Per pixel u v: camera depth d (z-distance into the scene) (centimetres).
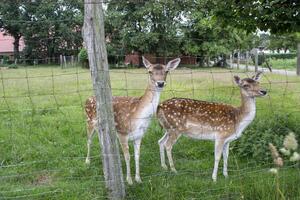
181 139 749
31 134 786
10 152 679
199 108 615
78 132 803
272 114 816
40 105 1102
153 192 520
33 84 1680
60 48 3825
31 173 592
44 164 633
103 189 520
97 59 465
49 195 517
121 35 3534
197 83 1589
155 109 579
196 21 3266
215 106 613
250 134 686
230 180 560
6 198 506
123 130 580
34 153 674
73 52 3834
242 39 2527
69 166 626
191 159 677
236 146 688
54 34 3769
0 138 758
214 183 554
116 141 485
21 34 4028
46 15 3594
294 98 1170
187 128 619
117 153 486
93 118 633
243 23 698
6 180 575
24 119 913
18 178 583
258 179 541
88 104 646
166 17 3475
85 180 577
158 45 3522
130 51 3609
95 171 605
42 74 2086
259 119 774
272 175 551
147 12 3428
